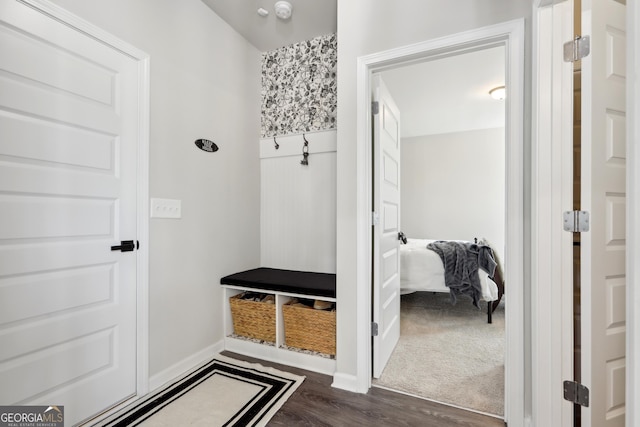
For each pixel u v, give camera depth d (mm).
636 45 619
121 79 1670
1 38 1237
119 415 1560
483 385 1859
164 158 1906
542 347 1342
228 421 1521
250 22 2463
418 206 5246
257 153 2855
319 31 2590
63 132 1428
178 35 2020
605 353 1217
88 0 1512
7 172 1255
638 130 616
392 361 2168
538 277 1348
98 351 1566
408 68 2826
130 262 1710
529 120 1446
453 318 3113
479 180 4891
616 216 1222
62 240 1427
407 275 3166
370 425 1501
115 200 1646
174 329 1964
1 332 1245
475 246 3121
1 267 1242
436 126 4715
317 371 2033
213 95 2318
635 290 629
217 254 2350
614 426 1238
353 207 1829
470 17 1552
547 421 1331
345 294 1852
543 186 1338
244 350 2293
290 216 2781
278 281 2293
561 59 1303
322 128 2662
